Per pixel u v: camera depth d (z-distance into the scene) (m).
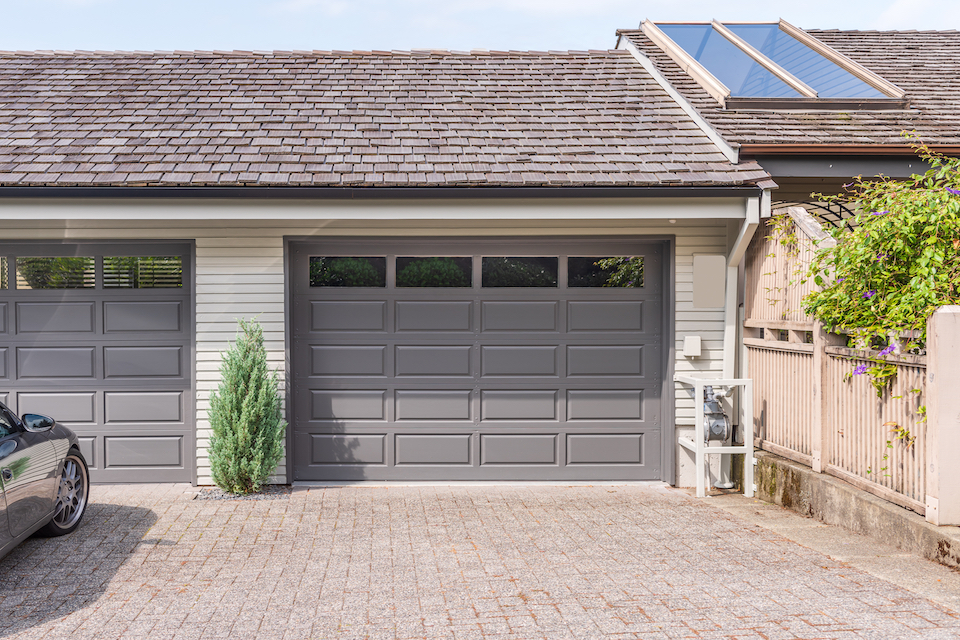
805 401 6.46
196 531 5.84
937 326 4.63
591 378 7.86
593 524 6.03
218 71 9.58
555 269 7.82
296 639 3.75
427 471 7.80
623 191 6.91
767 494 6.88
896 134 7.57
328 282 7.73
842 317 5.80
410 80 9.46
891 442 5.18
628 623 3.84
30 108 8.24
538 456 7.86
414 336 7.77
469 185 6.89
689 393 7.68
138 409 7.63
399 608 4.14
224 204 6.87
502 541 5.53
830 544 5.20
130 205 6.80
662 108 8.69
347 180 6.87
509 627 3.83
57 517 5.67
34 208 6.75
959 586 4.22
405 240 7.66
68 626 3.95
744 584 4.39
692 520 6.11
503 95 9.04
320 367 7.73
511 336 7.82
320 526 6.01
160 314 7.64
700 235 7.66
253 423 7.09
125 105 8.42
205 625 3.94
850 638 3.57
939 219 5.23
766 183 6.93
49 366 7.59
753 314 7.48
